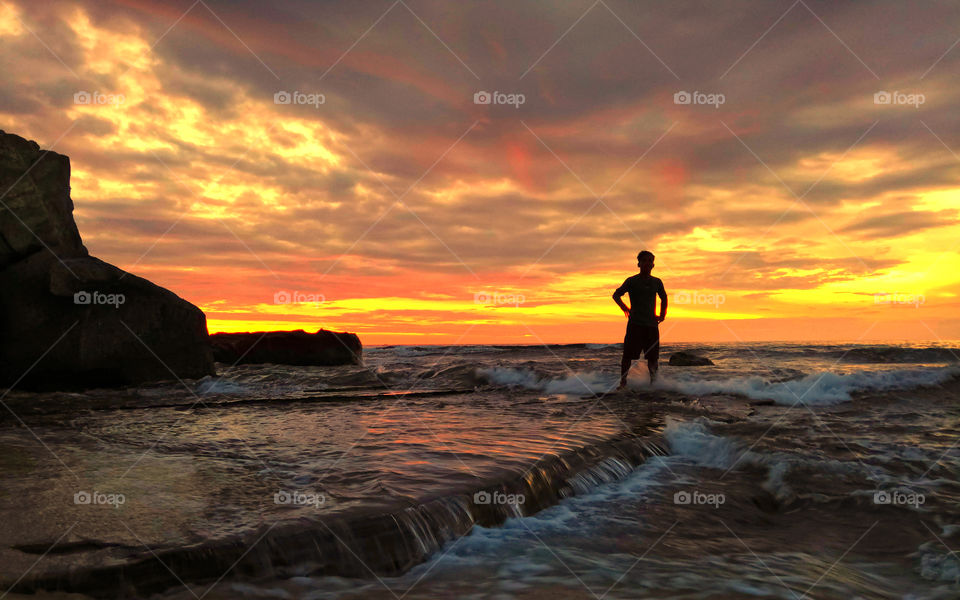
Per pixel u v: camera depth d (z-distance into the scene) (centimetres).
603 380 881
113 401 643
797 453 415
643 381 867
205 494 261
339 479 291
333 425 467
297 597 191
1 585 169
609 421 504
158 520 224
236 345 1253
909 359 1428
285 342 1259
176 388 804
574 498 324
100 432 426
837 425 522
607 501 320
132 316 839
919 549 257
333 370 1055
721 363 1282
